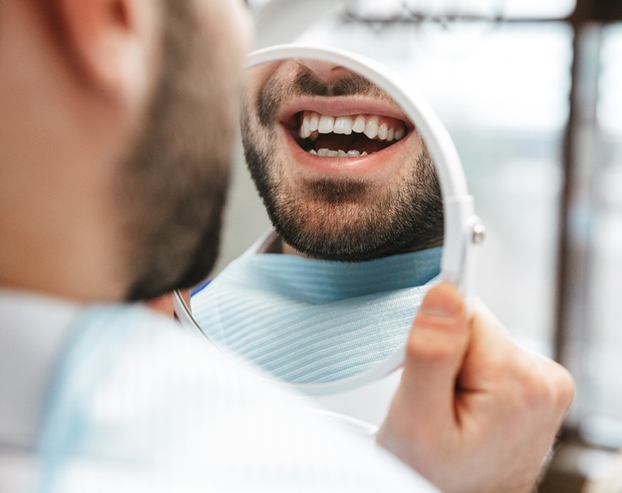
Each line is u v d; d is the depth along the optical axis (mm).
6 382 206
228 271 576
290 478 212
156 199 238
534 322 3566
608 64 2861
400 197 535
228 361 244
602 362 3230
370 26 2975
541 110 3045
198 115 241
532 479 595
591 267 3104
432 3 2912
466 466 547
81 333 216
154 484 202
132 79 222
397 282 547
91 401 207
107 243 234
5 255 226
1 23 213
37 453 199
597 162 2975
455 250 504
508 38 2910
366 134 542
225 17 246
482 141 3465
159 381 217
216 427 215
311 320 573
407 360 512
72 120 219
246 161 555
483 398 546
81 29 214
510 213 3652
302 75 544
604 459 2979
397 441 537
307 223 556
